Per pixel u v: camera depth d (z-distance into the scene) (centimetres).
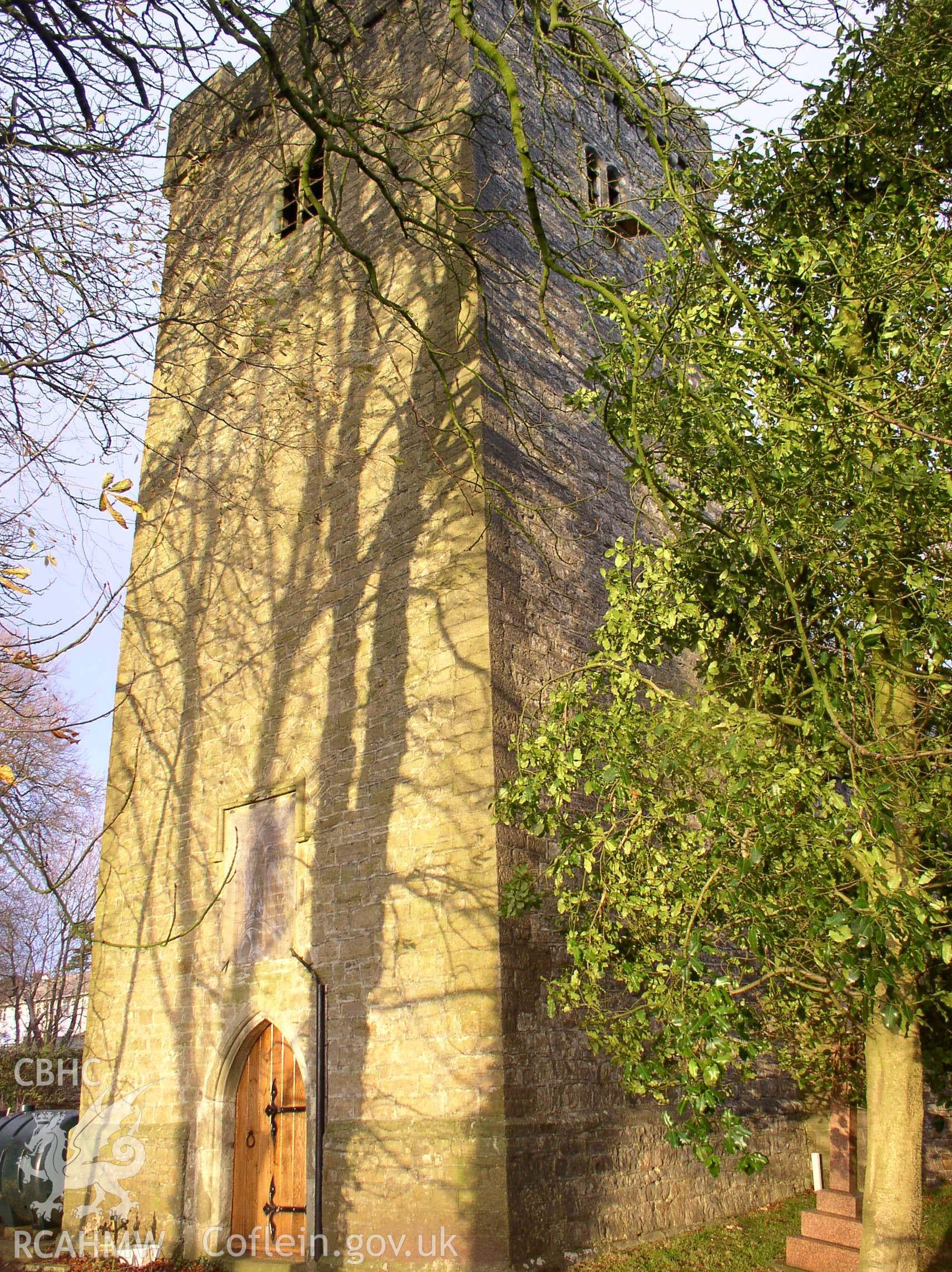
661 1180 1015
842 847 591
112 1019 1328
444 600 1073
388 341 1242
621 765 653
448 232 1159
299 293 1402
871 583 690
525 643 1059
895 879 611
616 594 795
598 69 884
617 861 680
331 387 1305
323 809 1129
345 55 1408
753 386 740
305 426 1322
